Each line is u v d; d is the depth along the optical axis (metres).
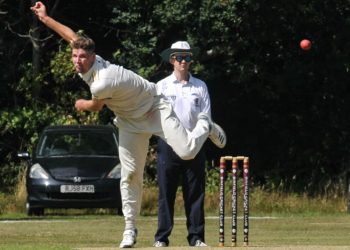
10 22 79.50
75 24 81.06
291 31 75.88
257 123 82.38
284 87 77.88
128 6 74.19
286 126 81.50
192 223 32.06
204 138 30.95
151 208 65.06
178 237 43.97
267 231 48.12
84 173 56.91
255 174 80.31
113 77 29.45
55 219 55.78
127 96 30.02
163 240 32.16
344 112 80.06
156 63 74.94
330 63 77.75
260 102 81.75
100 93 29.47
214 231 48.19
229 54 73.88
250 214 65.31
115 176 57.09
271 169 81.31
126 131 30.91
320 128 80.88
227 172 74.75
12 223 52.03
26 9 79.62
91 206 56.72
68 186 56.44
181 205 63.78
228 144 82.38
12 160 77.38
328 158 80.75
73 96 78.06
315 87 79.62
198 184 32.06
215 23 71.38
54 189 56.53
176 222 54.31
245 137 82.38
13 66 79.69
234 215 31.61
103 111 77.12
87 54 29.34
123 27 79.12
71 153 59.41
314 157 80.81
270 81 78.38
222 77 79.25
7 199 65.94
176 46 32.31
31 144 76.25
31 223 51.94
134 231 31.09
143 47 73.94
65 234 44.50
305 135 81.31
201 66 73.31
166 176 31.98
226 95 81.19
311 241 41.22
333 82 78.88
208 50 74.31
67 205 56.66
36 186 56.81
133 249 29.11
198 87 32.34
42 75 77.94
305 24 75.94
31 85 77.94
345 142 80.38
